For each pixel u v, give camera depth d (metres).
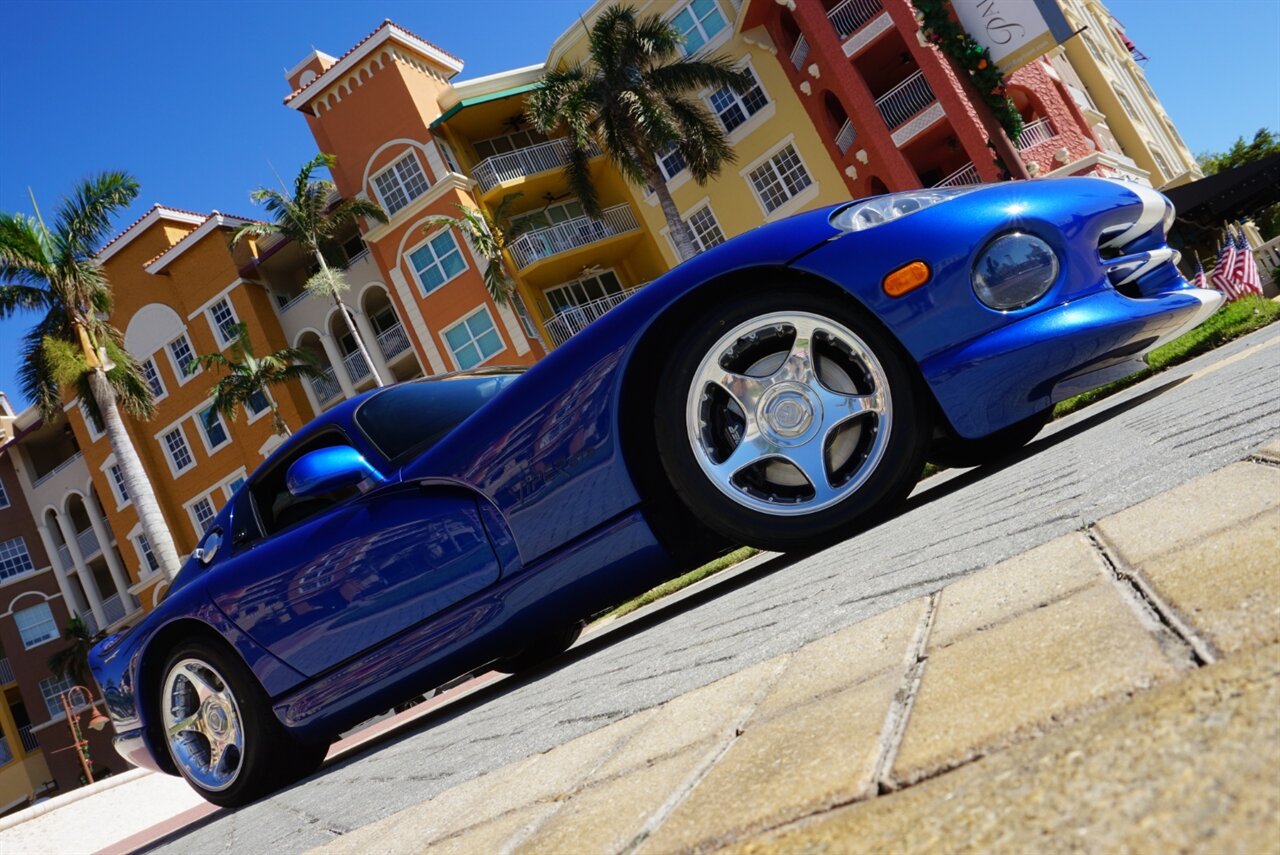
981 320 2.24
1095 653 0.78
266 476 3.26
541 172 25.48
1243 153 43.41
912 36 19.98
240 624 3.07
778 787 0.80
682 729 1.17
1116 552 1.10
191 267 29.30
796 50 22.58
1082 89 27.38
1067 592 1.02
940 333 2.24
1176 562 0.94
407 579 2.75
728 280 2.38
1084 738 0.62
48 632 35.84
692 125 20.30
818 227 2.36
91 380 20.28
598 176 26.20
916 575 1.49
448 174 24.48
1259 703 0.54
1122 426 2.60
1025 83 22.00
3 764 35.44
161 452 31.05
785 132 23.08
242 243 28.77
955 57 14.18
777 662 1.30
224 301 28.84
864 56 21.41
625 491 2.45
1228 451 1.45
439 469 2.70
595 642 3.62
